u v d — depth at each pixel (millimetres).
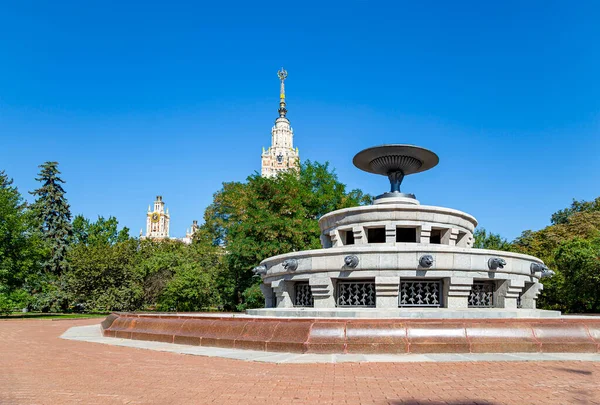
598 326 10828
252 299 32969
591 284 31562
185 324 13391
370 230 17844
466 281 14305
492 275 14789
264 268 18391
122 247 45750
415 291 14695
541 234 49906
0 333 18938
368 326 10539
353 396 6590
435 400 6359
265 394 6754
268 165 143000
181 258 49500
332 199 38719
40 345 13828
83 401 6441
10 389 7289
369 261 14500
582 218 48125
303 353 10305
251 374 8266
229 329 12039
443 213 17391
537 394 6691
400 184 19578
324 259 15219
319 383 7445
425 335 10344
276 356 10102
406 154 18531
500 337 10398
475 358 9609
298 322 11016
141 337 14406
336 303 15211
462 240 18297
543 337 10477
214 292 43094
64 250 48500
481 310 13594
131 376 8281
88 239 57781
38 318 32188
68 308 46688
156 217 181875
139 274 44750
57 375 8484
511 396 6578
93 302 41562
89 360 10359
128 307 42688
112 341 14445
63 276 45438
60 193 50312
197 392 6930
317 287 15273
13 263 33938
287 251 33031
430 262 14031
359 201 43344
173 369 8922
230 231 37094
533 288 16828
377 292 14367
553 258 37312
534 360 9445
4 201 34031
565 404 6164
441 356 9859
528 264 16109
